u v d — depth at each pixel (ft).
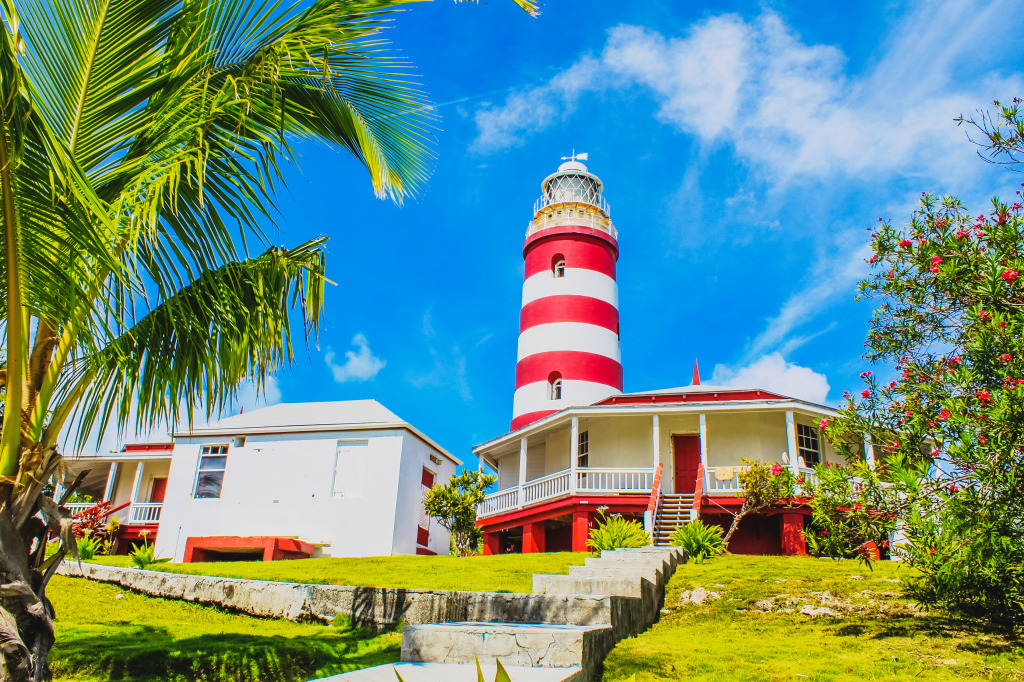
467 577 41.96
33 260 17.52
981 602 24.03
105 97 18.69
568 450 83.82
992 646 22.12
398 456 84.38
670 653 21.67
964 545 22.15
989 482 22.27
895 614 27.20
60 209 17.16
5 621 16.22
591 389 97.40
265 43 20.27
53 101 18.15
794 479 28.84
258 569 48.83
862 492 25.75
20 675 16.06
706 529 49.80
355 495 83.87
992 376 26.00
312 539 82.89
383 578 41.96
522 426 90.99
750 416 75.31
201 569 50.60
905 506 24.93
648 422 78.33
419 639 18.58
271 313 22.63
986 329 26.50
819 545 26.91
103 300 17.97
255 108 20.44
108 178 19.35
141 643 26.02
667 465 76.48
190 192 20.38
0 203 17.20
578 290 103.04
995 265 27.50
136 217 18.30
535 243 109.29
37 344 18.99
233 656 23.61
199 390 21.31
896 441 26.27
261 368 22.85
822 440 74.43
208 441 89.66
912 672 19.88
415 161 24.53
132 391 20.65
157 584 39.47
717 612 29.86
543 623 23.39
